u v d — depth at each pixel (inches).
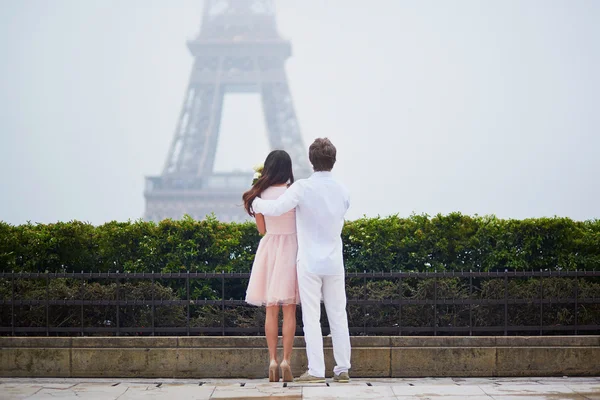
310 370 329.4
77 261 397.7
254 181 348.8
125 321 379.2
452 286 378.3
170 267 389.4
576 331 372.2
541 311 367.2
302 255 329.7
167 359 351.6
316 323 329.4
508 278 389.1
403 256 396.8
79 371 352.2
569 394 287.1
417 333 377.4
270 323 335.3
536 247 394.9
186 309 380.5
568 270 390.9
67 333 377.4
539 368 352.5
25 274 365.7
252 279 339.3
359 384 319.9
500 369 351.9
